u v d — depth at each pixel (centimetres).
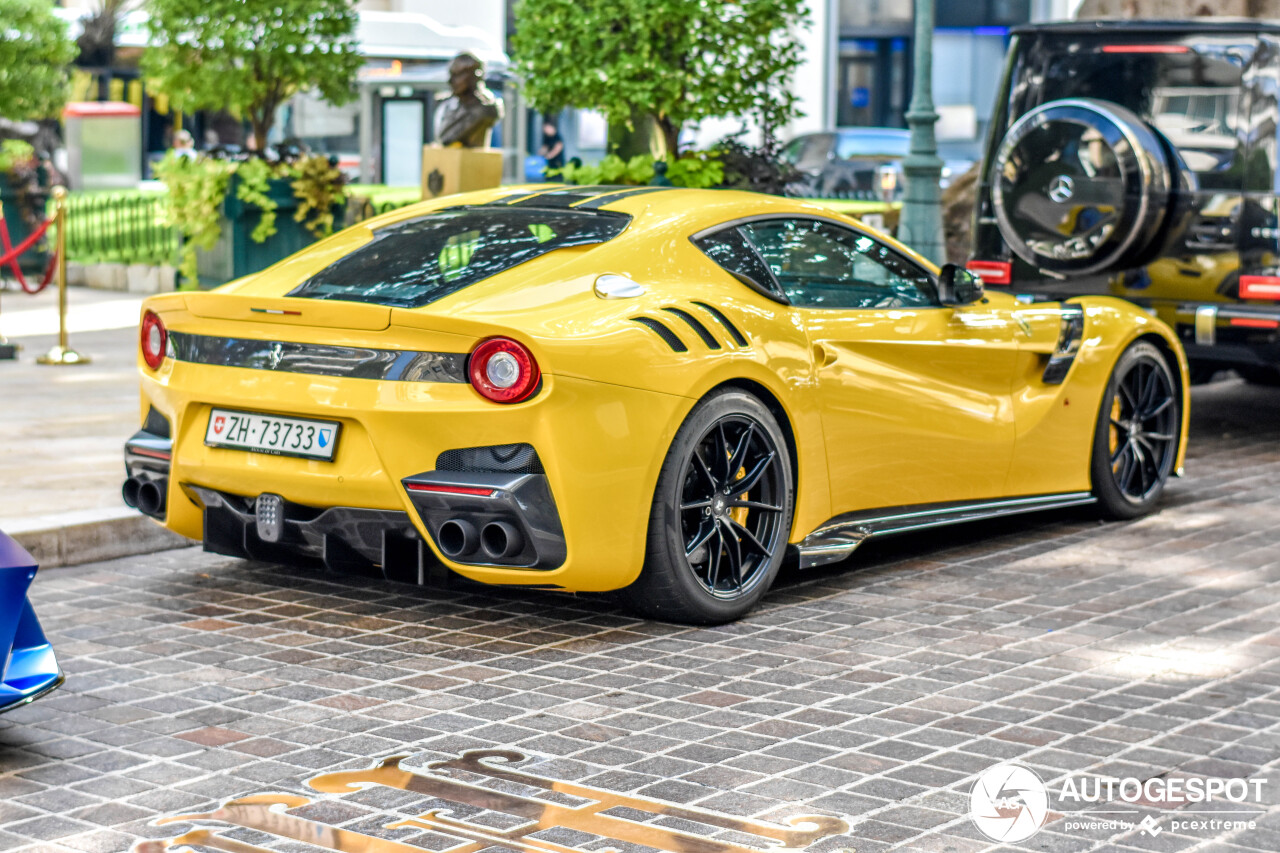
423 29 2080
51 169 1792
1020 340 598
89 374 983
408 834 318
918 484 562
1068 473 632
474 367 437
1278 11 1330
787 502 505
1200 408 996
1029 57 873
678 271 491
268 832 319
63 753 367
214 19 1378
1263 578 557
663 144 1166
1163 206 802
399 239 516
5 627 348
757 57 1084
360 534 465
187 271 1455
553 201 529
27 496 614
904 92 3244
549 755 368
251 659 447
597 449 443
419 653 454
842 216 555
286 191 1418
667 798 340
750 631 482
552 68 1079
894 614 504
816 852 310
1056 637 477
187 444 488
